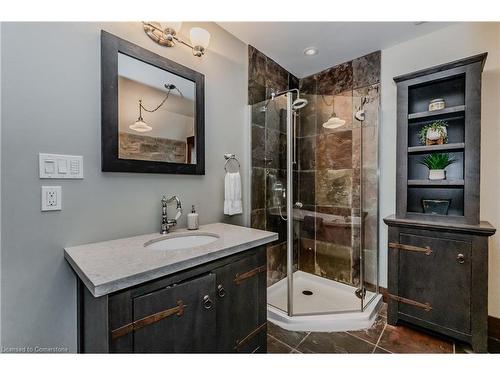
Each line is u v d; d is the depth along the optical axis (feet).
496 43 5.57
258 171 7.29
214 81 6.00
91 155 3.83
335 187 7.73
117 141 4.08
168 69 4.85
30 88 3.26
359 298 6.87
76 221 3.70
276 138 7.25
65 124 3.56
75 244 3.69
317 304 6.68
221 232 4.82
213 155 5.99
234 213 6.05
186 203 5.33
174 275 3.10
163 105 4.79
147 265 2.91
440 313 5.25
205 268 3.48
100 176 3.94
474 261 4.89
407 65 6.77
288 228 7.11
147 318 2.81
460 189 5.91
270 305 6.61
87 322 3.34
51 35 3.44
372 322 5.97
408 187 6.30
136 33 4.43
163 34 4.80
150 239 4.19
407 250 5.69
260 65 7.37
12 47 3.14
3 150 3.08
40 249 3.38
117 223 4.18
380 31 6.31
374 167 7.16
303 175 7.80
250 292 4.23
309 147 7.84
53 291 3.49
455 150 5.65
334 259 7.72
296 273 7.73
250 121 6.96
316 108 7.72
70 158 3.61
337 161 7.66
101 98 3.91
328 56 7.62
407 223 5.60
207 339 3.46
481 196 5.60
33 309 3.33
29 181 3.28
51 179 3.45
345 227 7.57
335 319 5.84
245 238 4.31
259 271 4.41
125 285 2.57
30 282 3.30
